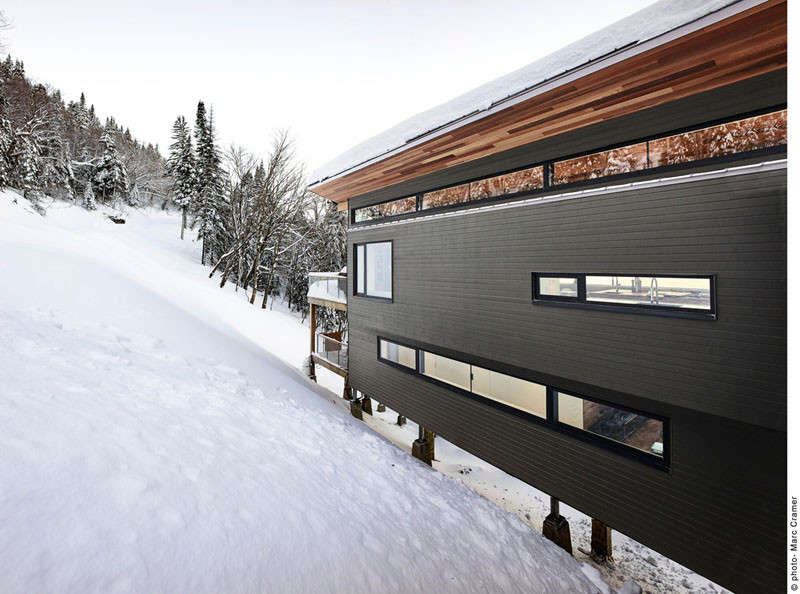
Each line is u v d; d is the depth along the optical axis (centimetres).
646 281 458
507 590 462
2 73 3712
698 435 416
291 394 930
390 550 423
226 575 287
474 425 686
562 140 524
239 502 370
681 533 433
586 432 528
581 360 514
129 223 4575
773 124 366
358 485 555
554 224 535
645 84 414
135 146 7250
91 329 700
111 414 412
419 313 791
